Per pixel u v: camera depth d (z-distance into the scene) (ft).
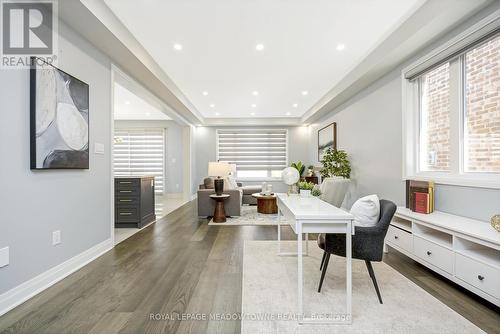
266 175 26.84
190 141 24.34
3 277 5.49
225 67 12.68
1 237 5.45
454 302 5.91
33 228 6.25
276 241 10.80
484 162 7.24
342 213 5.52
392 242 9.11
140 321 5.17
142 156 26.50
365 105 13.64
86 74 8.36
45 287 6.57
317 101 19.24
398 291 6.40
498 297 5.21
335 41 10.07
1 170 5.45
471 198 7.30
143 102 19.47
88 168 8.30
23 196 5.96
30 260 6.16
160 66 12.50
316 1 7.59
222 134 26.81
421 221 7.43
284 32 9.37
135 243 10.55
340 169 15.17
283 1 7.58
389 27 9.07
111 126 9.85
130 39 9.29
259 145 26.86
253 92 17.06
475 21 6.96
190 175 24.21
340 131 17.37
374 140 12.67
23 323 5.09
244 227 13.32
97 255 8.93
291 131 26.71
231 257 8.88
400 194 10.59
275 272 7.59
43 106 6.37
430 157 9.53
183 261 8.50
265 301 5.95
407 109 10.10
